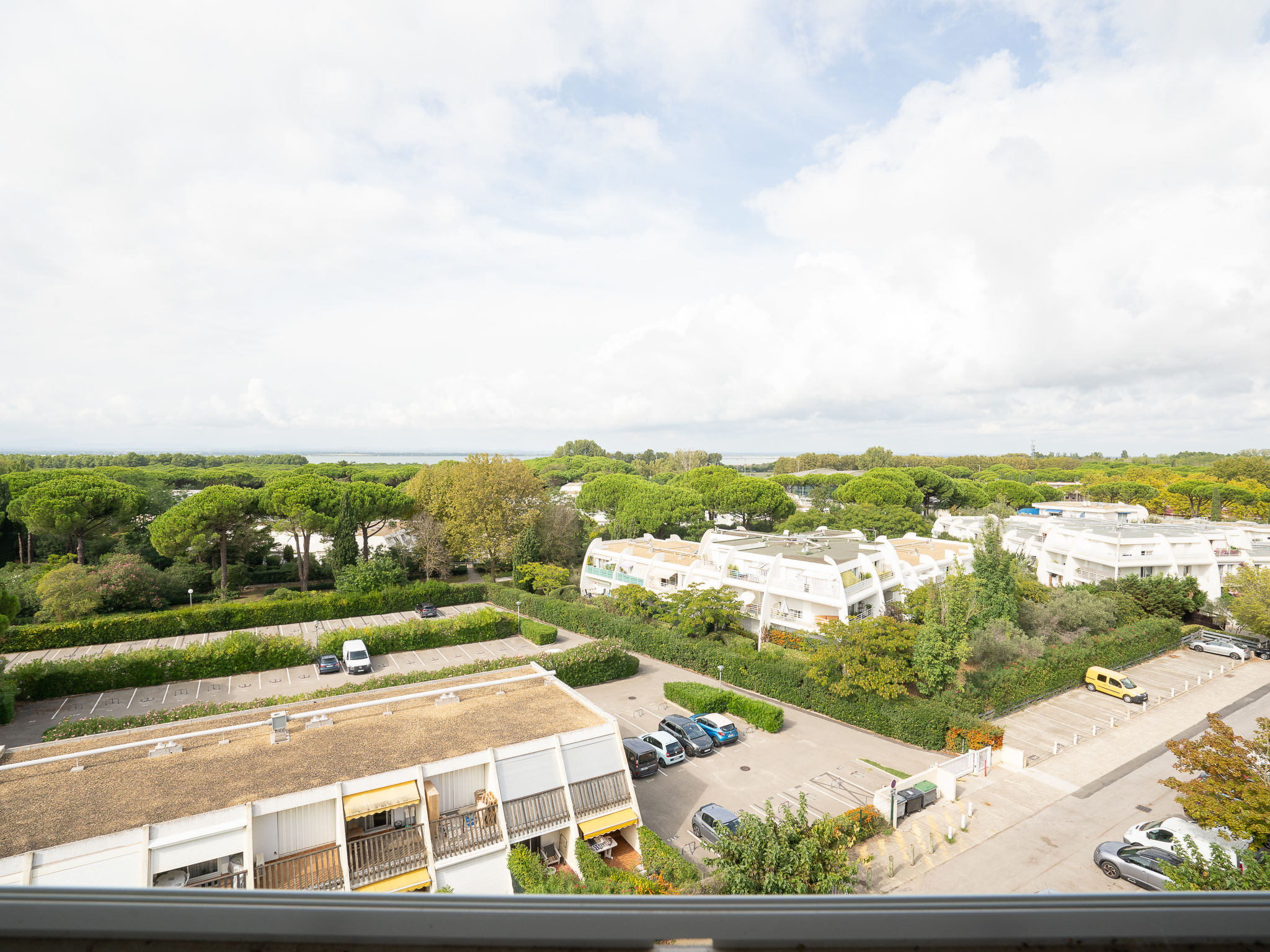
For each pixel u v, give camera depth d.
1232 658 42.88
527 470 72.00
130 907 2.11
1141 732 31.70
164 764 21.50
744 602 44.50
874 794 25.14
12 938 2.07
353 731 24.16
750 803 25.80
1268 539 62.03
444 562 65.88
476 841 20.52
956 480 115.12
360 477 113.88
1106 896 2.29
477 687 28.83
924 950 2.17
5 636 42.97
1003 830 23.58
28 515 53.44
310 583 66.25
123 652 41.28
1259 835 17.80
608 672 39.91
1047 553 62.00
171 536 55.25
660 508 82.69
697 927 2.14
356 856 19.33
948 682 32.97
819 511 84.88
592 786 22.73
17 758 22.12
